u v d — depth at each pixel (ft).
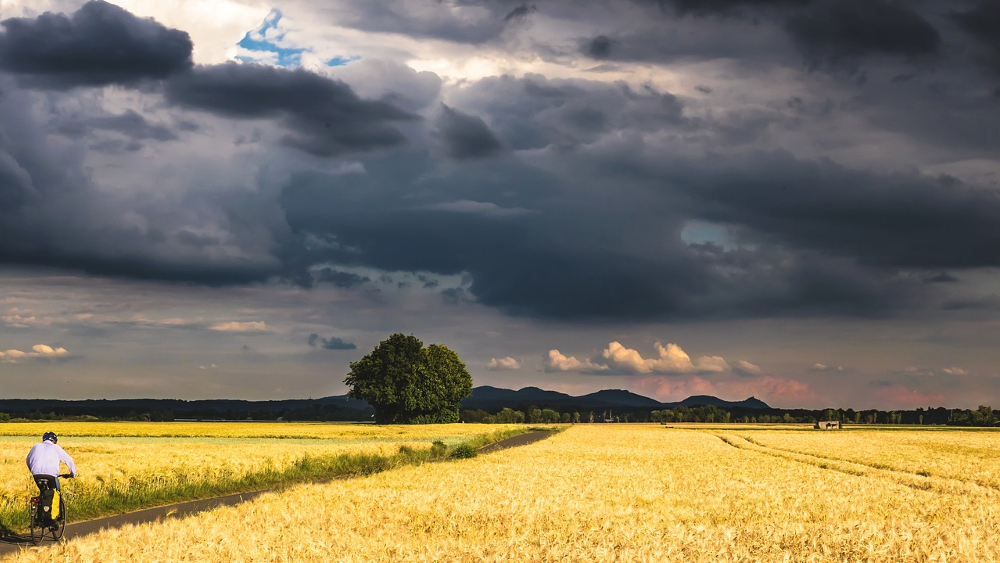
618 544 49.16
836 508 74.28
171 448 129.29
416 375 392.06
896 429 511.81
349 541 48.88
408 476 98.63
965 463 152.87
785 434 354.95
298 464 118.73
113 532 48.60
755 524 60.70
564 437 278.87
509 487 84.58
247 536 49.03
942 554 45.14
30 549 45.68
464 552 45.98
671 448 198.49
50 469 54.34
